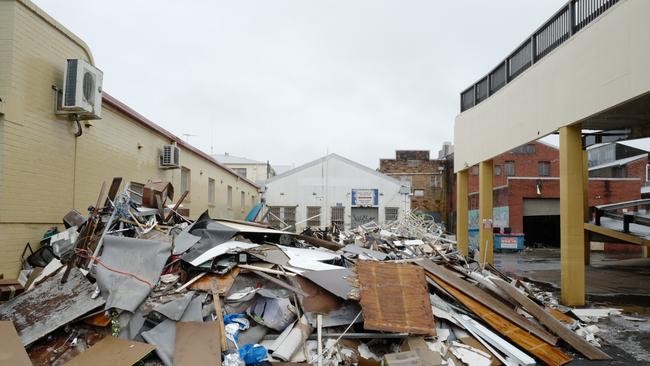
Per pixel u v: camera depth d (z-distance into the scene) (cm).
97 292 509
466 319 619
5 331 445
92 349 448
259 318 546
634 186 2580
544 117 997
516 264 1722
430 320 557
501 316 645
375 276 617
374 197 2645
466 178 1592
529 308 674
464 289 695
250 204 2789
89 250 588
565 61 911
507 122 1198
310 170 2672
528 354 574
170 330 487
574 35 879
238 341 511
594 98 814
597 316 793
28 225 663
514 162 3678
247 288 590
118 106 937
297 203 2648
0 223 606
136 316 496
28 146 659
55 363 441
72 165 779
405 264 672
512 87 1169
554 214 2555
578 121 868
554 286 1132
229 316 537
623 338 669
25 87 651
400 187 2652
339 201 2647
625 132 1354
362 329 564
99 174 880
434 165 4091
